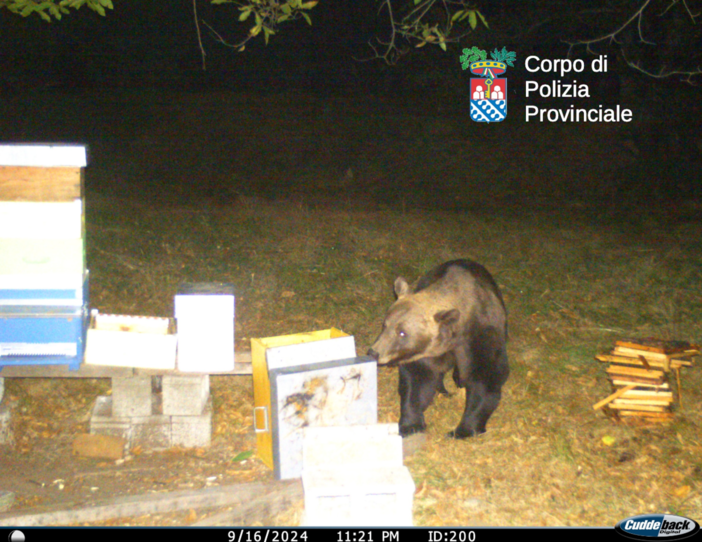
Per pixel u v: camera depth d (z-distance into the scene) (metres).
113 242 8.61
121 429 5.80
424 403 6.01
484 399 5.88
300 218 9.91
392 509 5.00
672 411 6.12
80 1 5.75
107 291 7.66
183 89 20.08
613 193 13.52
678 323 7.51
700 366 6.78
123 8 19.67
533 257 8.89
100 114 17.31
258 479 5.57
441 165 15.03
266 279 8.07
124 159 14.02
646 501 5.45
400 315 5.61
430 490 5.46
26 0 5.70
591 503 5.41
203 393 5.92
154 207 10.29
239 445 5.91
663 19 11.49
